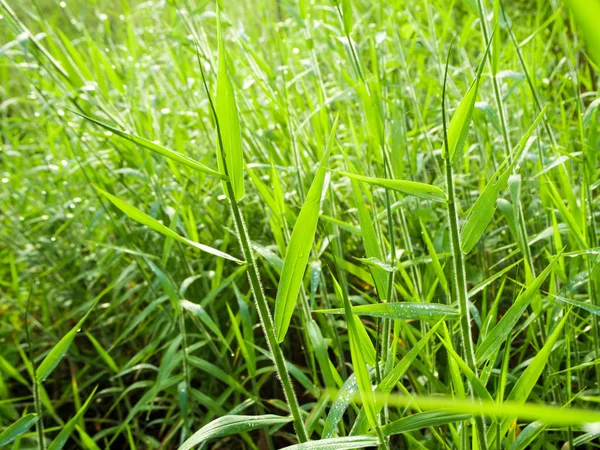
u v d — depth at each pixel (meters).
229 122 0.23
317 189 0.23
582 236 0.34
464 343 0.24
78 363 0.70
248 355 0.41
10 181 0.88
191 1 0.56
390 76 0.64
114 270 0.73
